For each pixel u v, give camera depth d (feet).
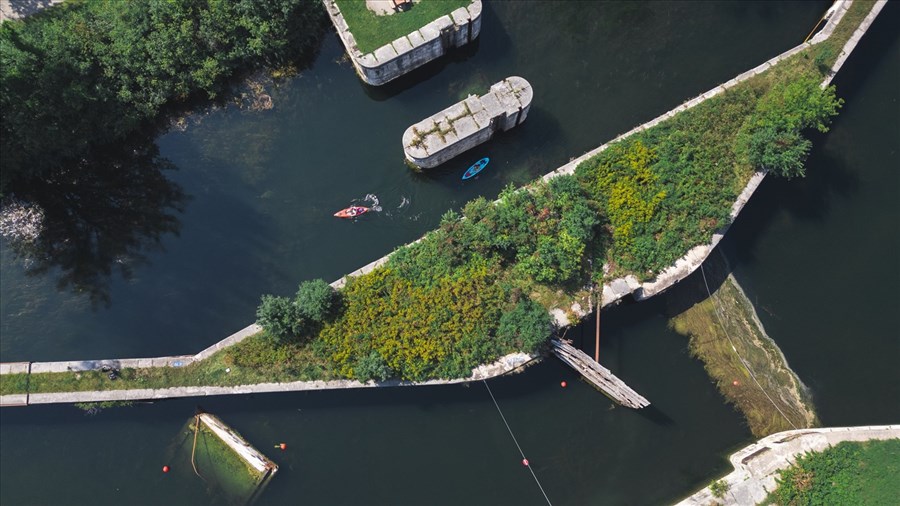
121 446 109.50
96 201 119.75
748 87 119.85
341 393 108.27
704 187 112.37
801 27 131.03
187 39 114.93
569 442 110.42
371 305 106.63
